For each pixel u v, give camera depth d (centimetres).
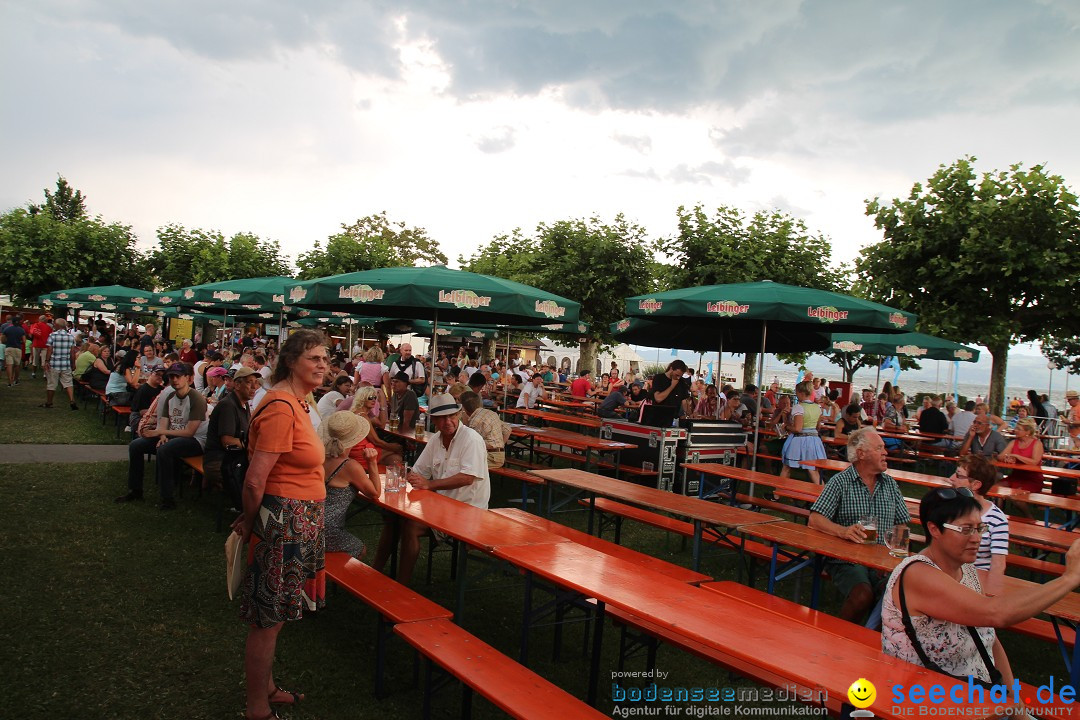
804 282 1603
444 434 584
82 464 932
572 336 2145
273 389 341
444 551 687
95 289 1989
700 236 1639
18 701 360
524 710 299
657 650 490
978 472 479
